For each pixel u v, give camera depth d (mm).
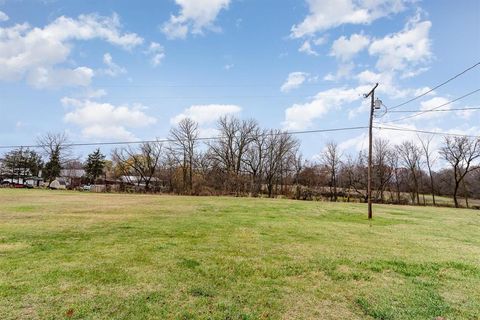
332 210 29719
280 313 5863
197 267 8547
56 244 10891
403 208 40062
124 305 5941
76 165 102562
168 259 9250
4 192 47062
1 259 8859
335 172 67062
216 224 16969
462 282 7973
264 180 68250
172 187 67375
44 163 91250
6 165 89562
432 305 6398
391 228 18391
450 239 15094
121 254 9672
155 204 30234
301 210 28188
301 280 7812
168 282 7281
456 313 6035
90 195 47344
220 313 5730
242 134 68062
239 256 9906
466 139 58562
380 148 65188
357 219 22797
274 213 24516
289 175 68250
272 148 68062
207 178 67812
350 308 6211
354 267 9117
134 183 75750
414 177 64625
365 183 65688
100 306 5867
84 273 7711
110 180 93875
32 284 6887
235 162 68250
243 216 21531
